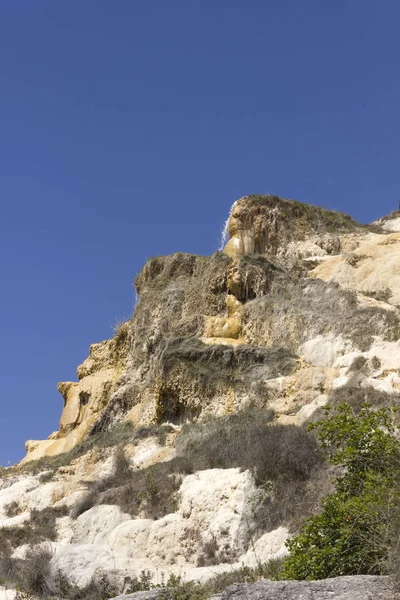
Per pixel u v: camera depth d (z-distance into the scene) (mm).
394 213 46688
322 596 9734
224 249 38062
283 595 9906
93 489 25156
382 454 13281
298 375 28656
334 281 34938
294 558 12180
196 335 33000
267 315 32750
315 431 21391
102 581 17500
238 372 30156
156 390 31234
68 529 23453
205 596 10609
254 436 22922
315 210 41281
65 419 37375
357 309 31672
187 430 28328
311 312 31969
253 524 19078
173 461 24250
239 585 10383
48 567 18406
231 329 32906
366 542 11352
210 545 19125
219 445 23562
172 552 19719
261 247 38344
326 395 26391
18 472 31109
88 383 37750
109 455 29250
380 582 9953
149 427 30172
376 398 24000
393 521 10984
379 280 35000
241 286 34531
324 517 12477
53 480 28625
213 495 20375
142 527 20656
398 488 12062
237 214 38594
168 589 11062
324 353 29719
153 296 37375
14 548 22703
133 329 37344
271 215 39094
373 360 27719
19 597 16719
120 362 38062
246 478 20328
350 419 14031
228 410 29156
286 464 20234
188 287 36688
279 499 19328
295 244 38812
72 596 17078
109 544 20531
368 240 40031
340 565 11531
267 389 28766
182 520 20453
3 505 27109
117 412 33562
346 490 13172
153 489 22453
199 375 30203
